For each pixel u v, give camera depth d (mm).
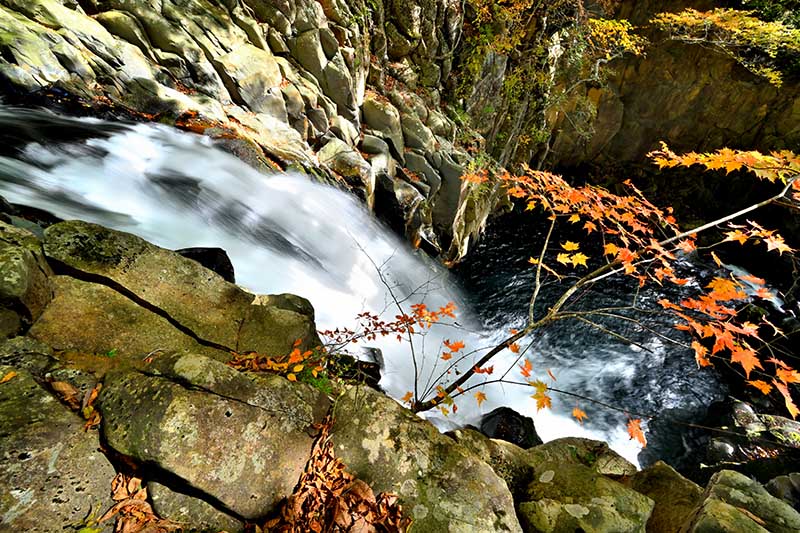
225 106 8117
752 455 7074
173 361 2363
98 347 2604
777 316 11922
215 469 2041
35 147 5215
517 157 17703
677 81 18703
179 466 1970
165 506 1945
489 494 2346
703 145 19891
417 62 12867
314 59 9773
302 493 2158
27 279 2506
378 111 11102
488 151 16078
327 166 9148
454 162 12070
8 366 2205
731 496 2637
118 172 5859
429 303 10281
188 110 7359
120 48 6984
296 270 7039
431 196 11719
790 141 17984
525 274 13578
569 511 2508
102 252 3084
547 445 3697
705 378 9648
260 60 8711
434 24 12414
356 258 8648
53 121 5699
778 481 5758
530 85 15594
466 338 10023
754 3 16578
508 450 3299
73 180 5328
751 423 7672
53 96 5914
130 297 3012
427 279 10844
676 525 2793
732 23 13109
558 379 9375
